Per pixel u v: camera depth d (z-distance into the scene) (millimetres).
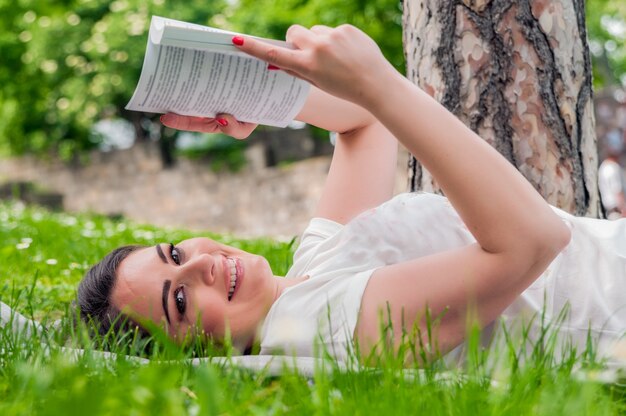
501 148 3875
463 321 2498
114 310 2787
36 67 19766
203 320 2711
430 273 2486
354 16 14281
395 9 14148
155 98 2496
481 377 2135
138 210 20250
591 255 2713
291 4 15805
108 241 6969
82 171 21172
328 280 2676
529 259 2367
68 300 4070
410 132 2312
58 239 6781
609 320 2607
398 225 2783
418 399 1939
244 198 18453
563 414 1821
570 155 3879
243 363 2371
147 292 2736
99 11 19547
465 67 3896
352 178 3158
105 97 19109
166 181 19719
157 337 2414
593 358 2252
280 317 2639
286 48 2299
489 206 2320
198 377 2121
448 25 3926
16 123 21516
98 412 1694
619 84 23672
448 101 3943
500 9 3824
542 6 3801
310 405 1896
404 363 2467
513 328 2631
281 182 17859
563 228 2381
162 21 2371
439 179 2354
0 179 22297
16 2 20562
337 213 3125
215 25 17516
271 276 2816
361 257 2740
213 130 2830
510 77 3840
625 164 9016
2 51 20469
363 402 1894
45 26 19297
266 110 2625
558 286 2680
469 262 2428
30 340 2629
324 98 3088
